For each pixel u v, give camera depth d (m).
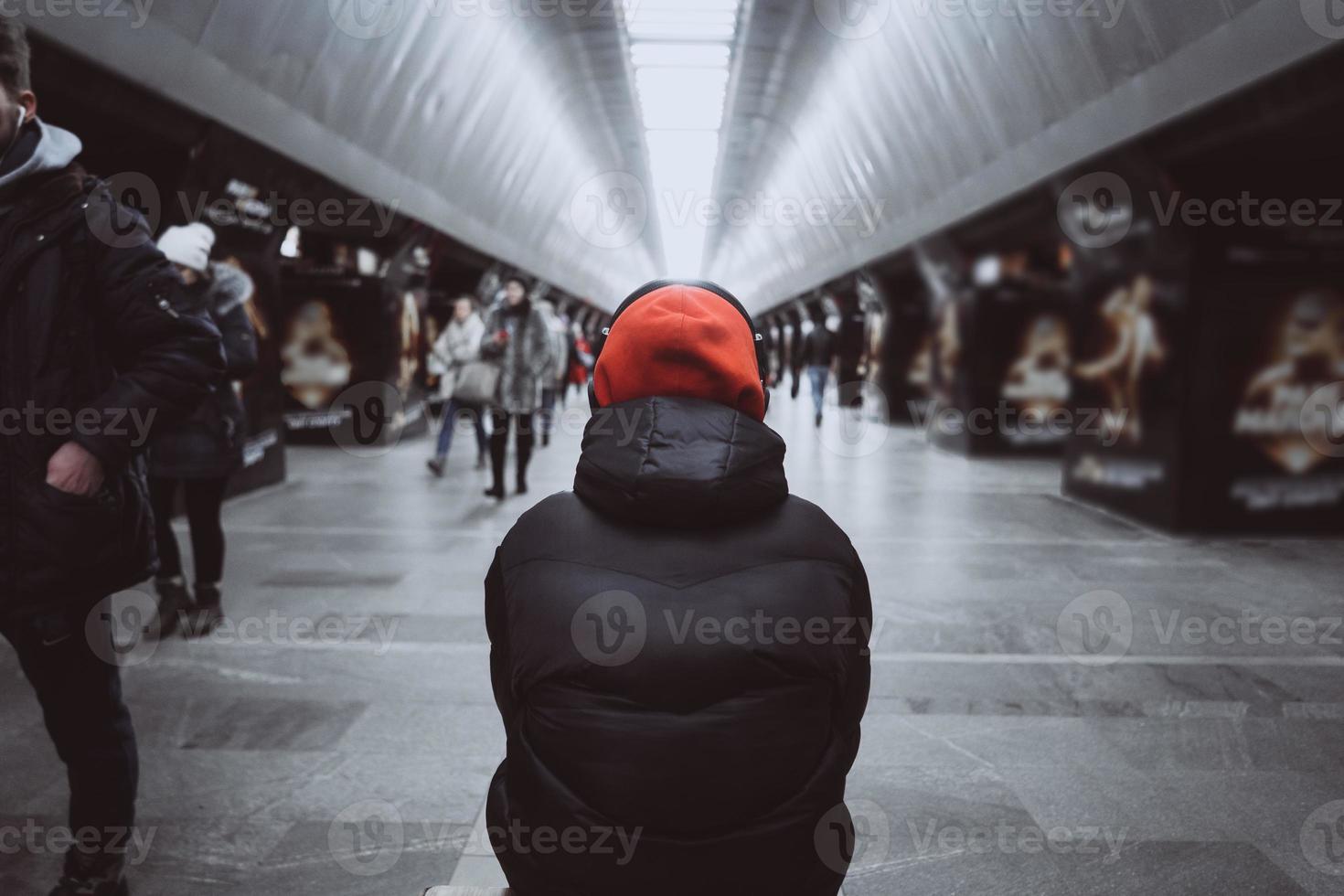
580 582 1.26
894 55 10.95
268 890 2.38
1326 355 6.93
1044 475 10.76
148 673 3.91
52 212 1.87
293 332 12.77
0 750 3.13
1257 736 3.39
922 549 6.53
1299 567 6.04
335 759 3.13
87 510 1.86
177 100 6.22
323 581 5.44
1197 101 5.76
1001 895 2.40
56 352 1.87
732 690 1.22
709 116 16.61
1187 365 6.93
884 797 2.92
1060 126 7.64
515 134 14.71
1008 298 12.23
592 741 1.21
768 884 1.24
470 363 8.68
